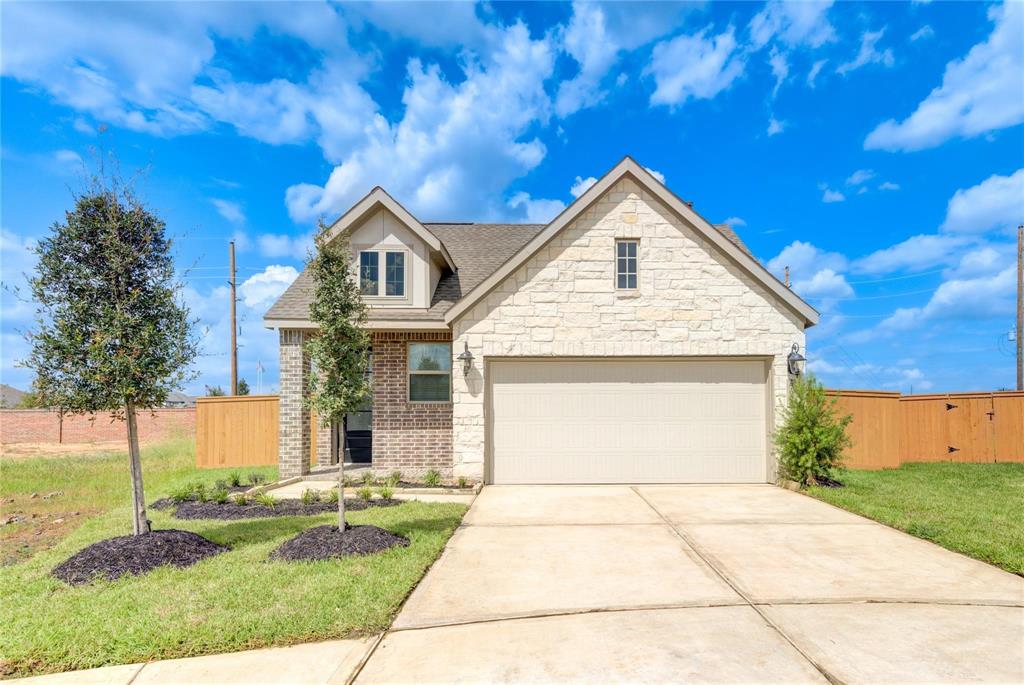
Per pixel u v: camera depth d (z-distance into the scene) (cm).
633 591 566
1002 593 556
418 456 1394
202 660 432
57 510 1053
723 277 1241
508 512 943
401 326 1316
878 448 1485
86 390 670
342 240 797
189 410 2712
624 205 1248
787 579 599
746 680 391
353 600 533
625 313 1238
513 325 1237
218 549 715
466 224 1853
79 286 673
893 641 450
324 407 737
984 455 1653
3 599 555
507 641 455
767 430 1234
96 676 411
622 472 1238
